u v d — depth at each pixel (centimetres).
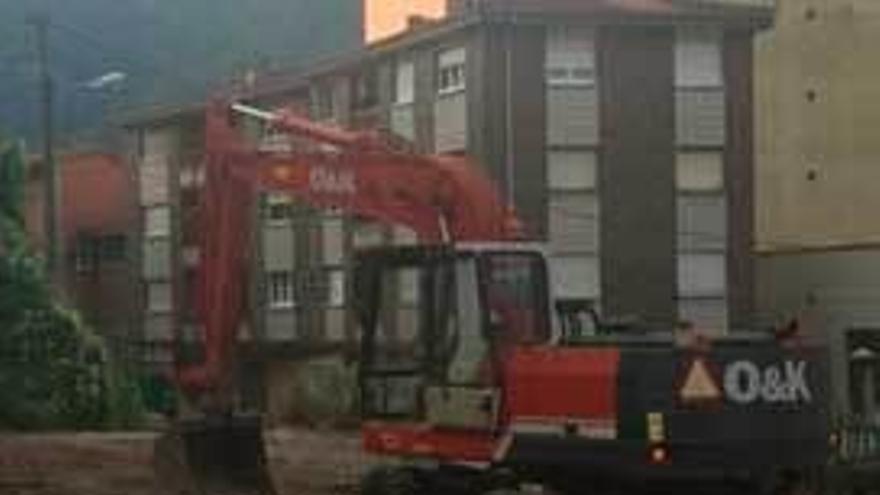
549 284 2558
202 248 3009
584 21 6356
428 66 6669
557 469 2483
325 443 4950
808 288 7250
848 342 7106
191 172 8388
